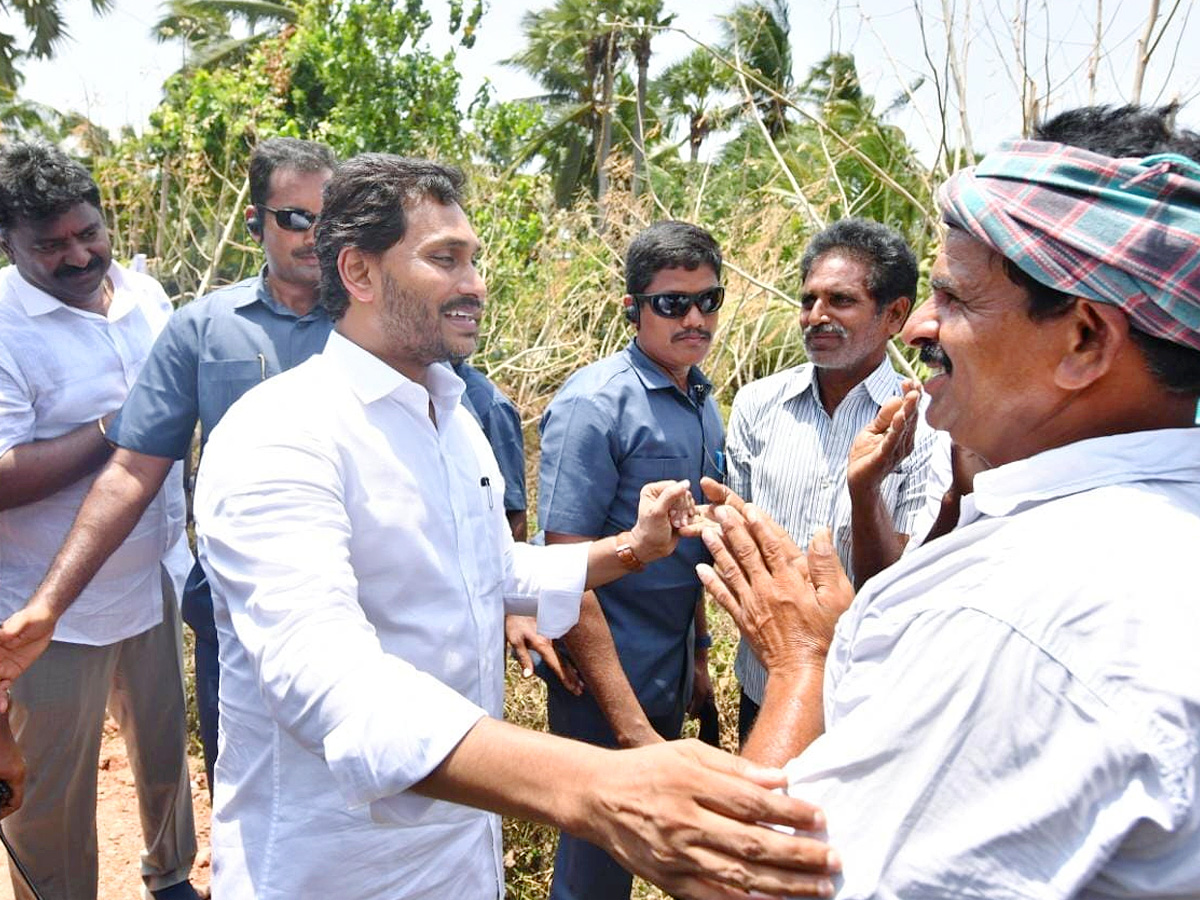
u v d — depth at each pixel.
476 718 1.23
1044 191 1.05
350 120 11.63
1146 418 1.10
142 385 2.50
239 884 1.70
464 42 12.58
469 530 1.77
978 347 1.12
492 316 8.43
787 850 1.00
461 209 1.73
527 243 9.25
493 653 1.82
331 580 1.44
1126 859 0.94
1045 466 1.08
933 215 4.52
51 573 2.32
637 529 2.04
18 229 2.64
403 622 1.67
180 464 3.06
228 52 20.61
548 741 1.19
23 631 2.22
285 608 1.41
